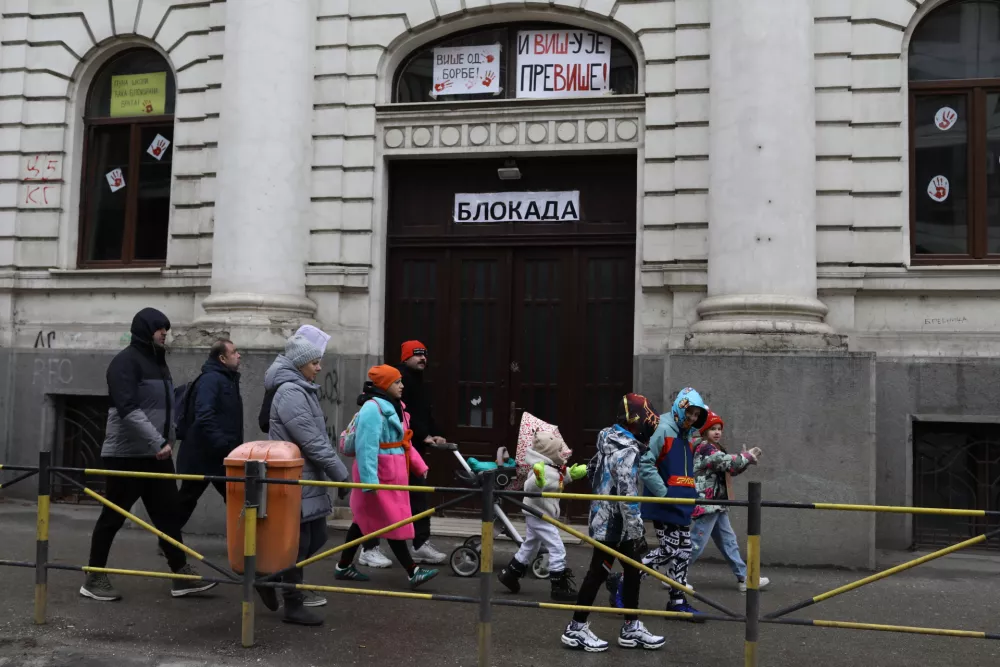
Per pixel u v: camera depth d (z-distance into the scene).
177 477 5.70
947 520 8.74
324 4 10.26
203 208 10.54
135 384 6.45
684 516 6.07
